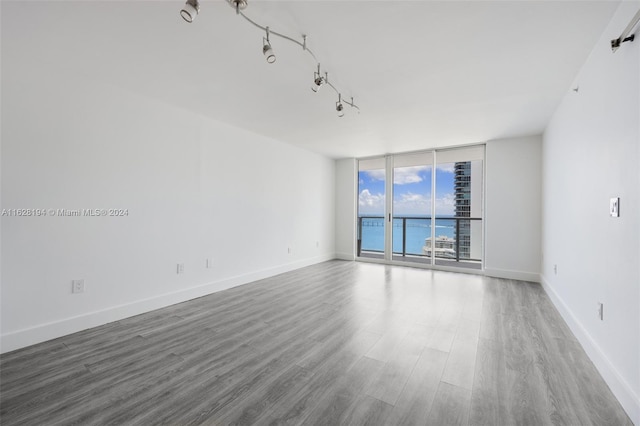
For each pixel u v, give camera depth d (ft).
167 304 10.70
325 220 20.54
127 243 9.59
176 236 11.05
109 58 7.47
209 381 5.95
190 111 11.41
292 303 11.02
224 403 5.26
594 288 6.81
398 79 8.42
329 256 21.02
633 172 5.04
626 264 5.25
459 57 7.23
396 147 17.38
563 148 9.73
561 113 9.97
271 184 15.66
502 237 15.12
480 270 15.90
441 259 19.85
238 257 13.67
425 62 7.48
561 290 10.00
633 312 4.98
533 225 14.37
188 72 8.16
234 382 5.92
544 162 13.35
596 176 6.72
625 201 5.32
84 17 5.82
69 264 8.26
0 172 7.11
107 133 9.06
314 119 12.21
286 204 16.79
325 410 5.06
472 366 6.54
